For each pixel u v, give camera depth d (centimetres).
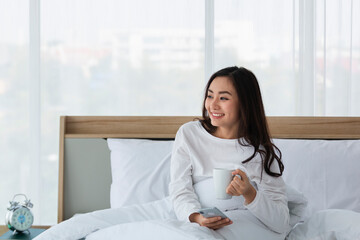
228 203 174
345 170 225
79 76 270
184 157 187
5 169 274
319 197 221
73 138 251
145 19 271
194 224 153
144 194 224
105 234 164
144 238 152
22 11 270
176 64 271
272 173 177
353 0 269
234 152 183
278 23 269
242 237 158
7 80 272
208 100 179
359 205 218
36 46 268
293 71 268
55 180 272
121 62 271
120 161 236
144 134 252
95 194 249
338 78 270
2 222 274
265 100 269
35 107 270
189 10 270
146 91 271
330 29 269
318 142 236
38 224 270
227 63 270
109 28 270
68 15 269
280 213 167
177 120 259
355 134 256
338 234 163
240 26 270
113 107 271
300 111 268
